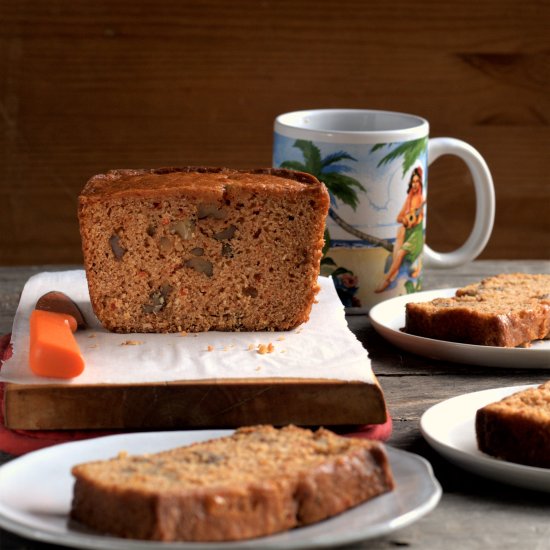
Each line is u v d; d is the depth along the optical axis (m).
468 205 1.34
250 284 0.87
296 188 0.86
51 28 1.26
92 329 0.87
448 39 1.28
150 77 1.28
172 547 0.67
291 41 1.27
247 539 0.69
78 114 1.28
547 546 0.72
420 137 0.97
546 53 1.29
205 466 0.71
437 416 0.80
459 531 0.73
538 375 0.88
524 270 1.08
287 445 0.73
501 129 1.31
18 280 1.03
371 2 1.27
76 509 0.70
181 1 1.26
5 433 0.79
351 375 0.79
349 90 1.29
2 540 0.72
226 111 1.29
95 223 0.86
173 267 0.87
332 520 0.71
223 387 0.79
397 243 0.98
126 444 0.75
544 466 0.75
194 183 0.87
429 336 0.91
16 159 1.29
